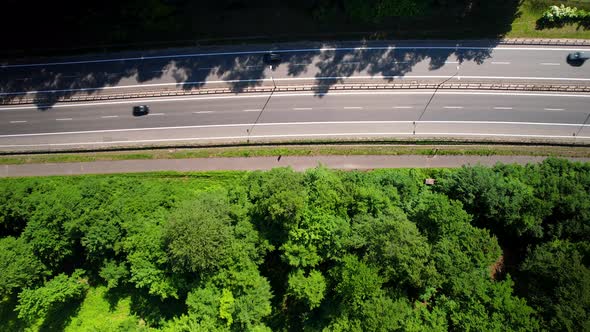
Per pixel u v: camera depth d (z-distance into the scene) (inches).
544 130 3112.7
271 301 2787.9
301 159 3080.7
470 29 3218.5
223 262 2452.0
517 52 3196.4
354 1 3208.7
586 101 3132.4
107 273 2662.4
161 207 2731.3
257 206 2517.2
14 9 3299.7
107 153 3164.4
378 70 3189.0
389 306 2317.9
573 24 3201.3
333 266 2534.5
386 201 2571.4
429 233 2539.4
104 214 2632.9
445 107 3142.2
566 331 2258.9
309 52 3225.9
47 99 3250.5
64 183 2994.6
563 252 2468.0
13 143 3218.5
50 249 2672.2
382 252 2342.5
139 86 3243.1
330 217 2474.2
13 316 2881.4
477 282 2421.3
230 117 3176.7
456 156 3061.0
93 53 3292.3
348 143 3102.9
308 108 3159.5
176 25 3277.6
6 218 2758.4
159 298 2800.2
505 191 2596.0
